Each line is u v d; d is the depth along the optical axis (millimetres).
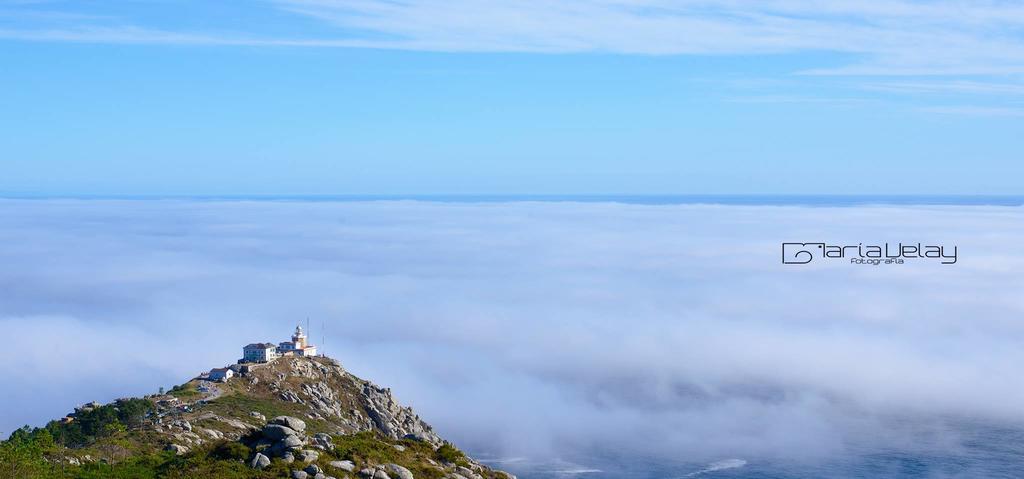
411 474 111125
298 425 119188
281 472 105500
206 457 114750
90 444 161375
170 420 182875
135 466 125250
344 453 113250
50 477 122000
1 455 127438
